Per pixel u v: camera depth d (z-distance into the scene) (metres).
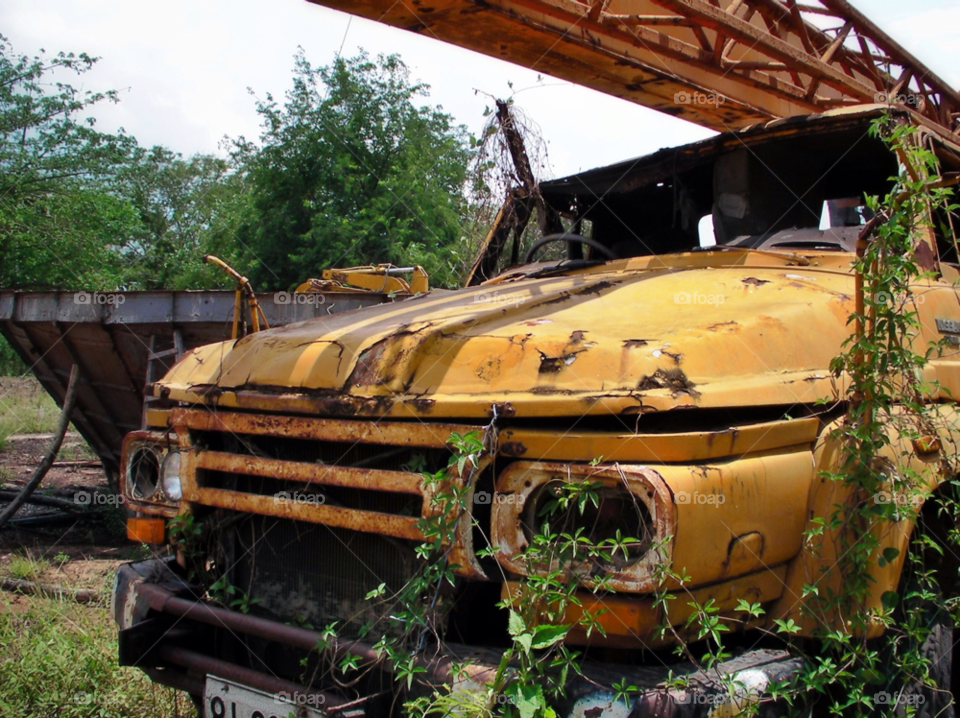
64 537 7.21
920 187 2.54
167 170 36.12
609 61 5.21
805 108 6.59
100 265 22.25
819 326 2.76
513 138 4.71
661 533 2.01
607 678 2.10
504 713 2.09
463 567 2.24
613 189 4.55
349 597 2.65
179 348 6.56
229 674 2.72
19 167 21.20
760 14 5.98
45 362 7.71
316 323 3.20
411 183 17.22
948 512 2.76
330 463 2.64
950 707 2.80
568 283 3.43
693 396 2.22
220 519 2.97
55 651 3.92
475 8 4.45
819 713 2.56
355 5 4.32
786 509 2.36
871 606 2.42
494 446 2.24
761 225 4.02
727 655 2.22
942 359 3.29
